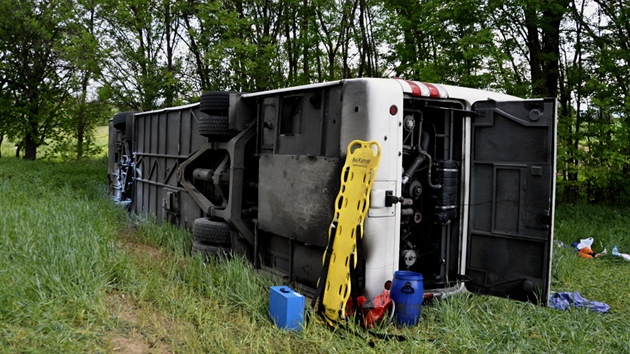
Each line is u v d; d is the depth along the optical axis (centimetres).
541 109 546
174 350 402
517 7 1183
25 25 2478
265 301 523
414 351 443
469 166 602
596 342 498
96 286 496
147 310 477
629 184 1269
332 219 536
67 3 1825
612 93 1190
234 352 407
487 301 588
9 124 2642
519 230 566
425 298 561
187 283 582
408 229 585
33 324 407
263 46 1720
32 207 888
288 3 1733
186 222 890
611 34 1276
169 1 1653
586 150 1221
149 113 1074
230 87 1636
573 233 989
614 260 845
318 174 555
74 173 1877
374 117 507
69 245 596
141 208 1127
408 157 576
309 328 471
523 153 561
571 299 607
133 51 1727
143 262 656
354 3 1845
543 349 467
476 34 1141
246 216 700
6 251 582
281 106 630
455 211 602
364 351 437
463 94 592
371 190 504
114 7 1673
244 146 698
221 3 1603
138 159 1149
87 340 395
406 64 1379
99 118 2656
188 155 883
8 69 2616
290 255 612
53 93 2667
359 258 505
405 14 1419
